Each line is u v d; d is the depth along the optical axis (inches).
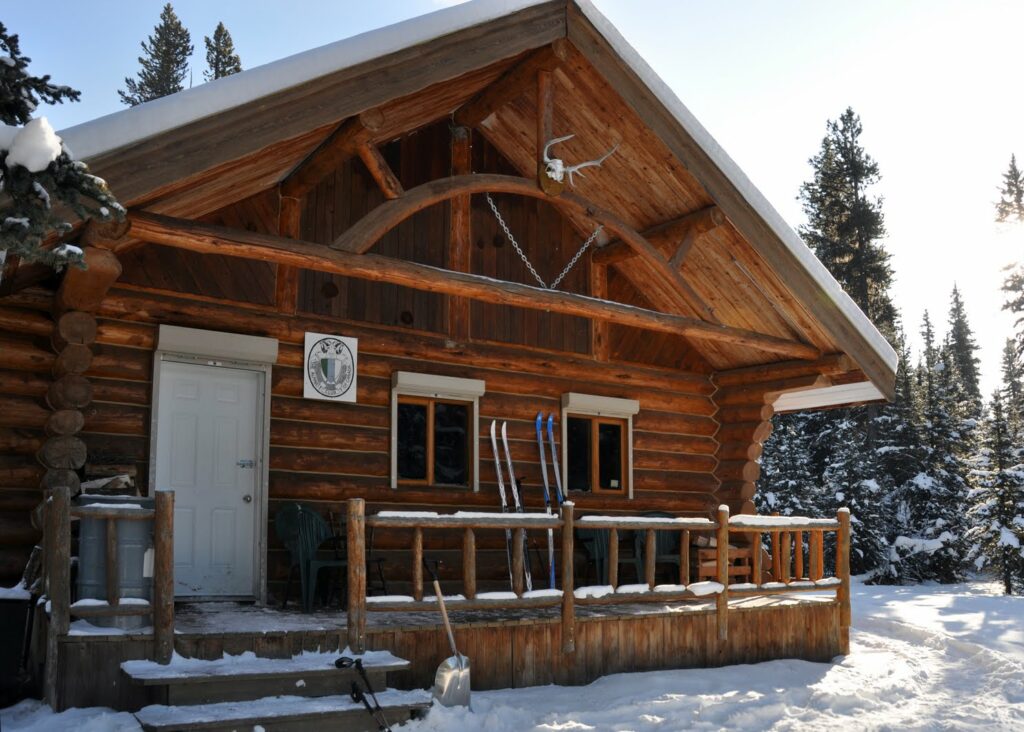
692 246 387.5
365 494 353.7
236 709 211.6
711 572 403.2
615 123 350.6
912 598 565.9
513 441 394.0
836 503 920.3
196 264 327.9
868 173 1120.8
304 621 265.9
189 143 241.9
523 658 276.5
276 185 337.7
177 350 317.1
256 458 332.2
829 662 348.5
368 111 277.9
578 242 420.8
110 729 201.3
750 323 418.3
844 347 390.6
